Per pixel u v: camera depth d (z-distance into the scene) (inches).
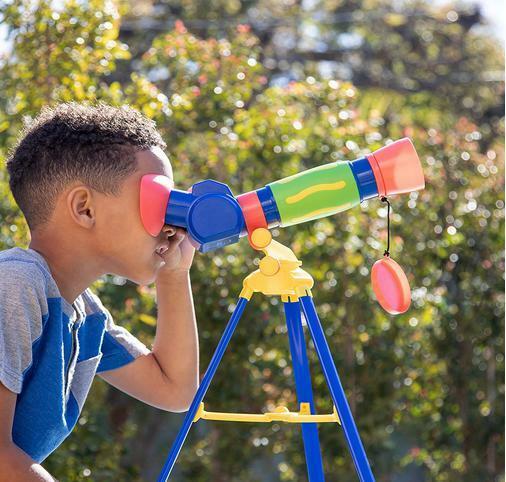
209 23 317.1
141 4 332.8
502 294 192.4
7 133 153.0
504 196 192.9
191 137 172.9
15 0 150.9
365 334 177.5
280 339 172.7
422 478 239.6
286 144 170.1
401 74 378.0
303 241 169.9
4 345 57.5
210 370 67.9
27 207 64.4
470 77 369.4
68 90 148.1
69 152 62.8
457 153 192.5
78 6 151.6
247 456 179.0
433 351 191.0
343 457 176.7
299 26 365.1
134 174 63.2
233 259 168.2
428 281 185.9
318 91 179.8
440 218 187.6
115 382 75.2
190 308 75.3
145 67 179.5
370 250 174.2
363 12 387.2
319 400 174.4
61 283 63.6
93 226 63.0
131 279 64.7
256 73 195.0
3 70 155.3
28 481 55.9
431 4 389.4
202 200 64.5
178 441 67.5
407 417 191.5
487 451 193.8
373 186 67.1
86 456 163.8
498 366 194.7
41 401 60.2
